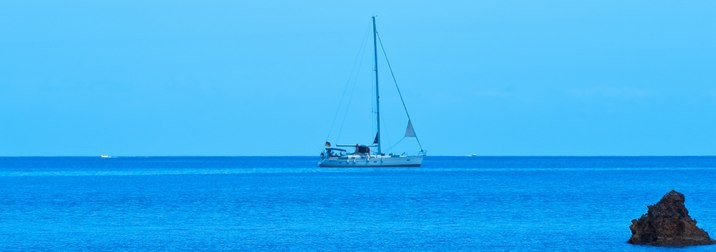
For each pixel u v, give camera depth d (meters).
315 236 152.50
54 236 152.25
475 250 136.75
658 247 129.75
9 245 141.12
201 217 186.00
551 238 148.88
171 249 137.25
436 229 162.38
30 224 171.75
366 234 155.38
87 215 191.25
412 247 139.88
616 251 132.50
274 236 152.50
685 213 132.75
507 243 143.38
